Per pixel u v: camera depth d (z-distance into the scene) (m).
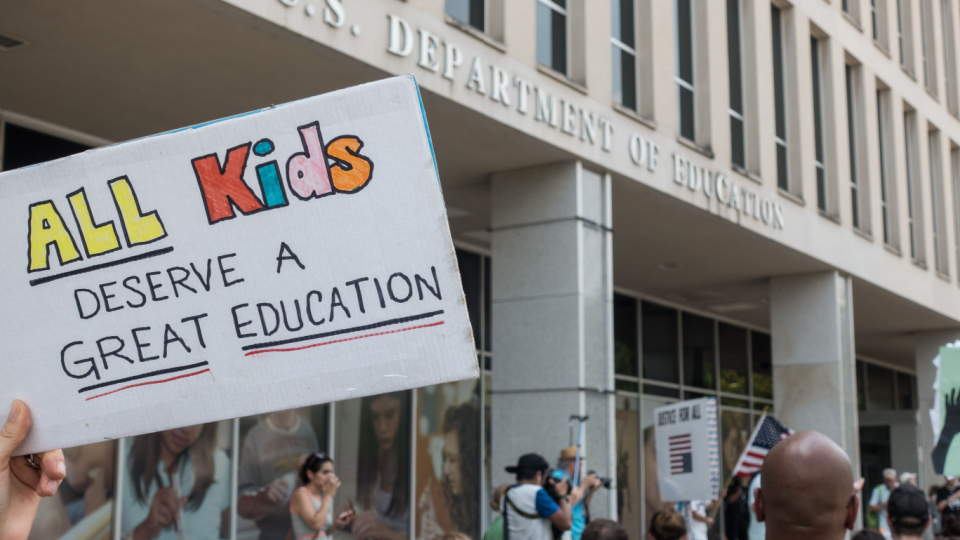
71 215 1.97
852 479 2.09
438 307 1.86
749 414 19.09
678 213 11.48
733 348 18.89
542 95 9.08
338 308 1.89
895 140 17.34
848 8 16.56
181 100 7.95
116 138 8.78
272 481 10.11
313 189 1.91
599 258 9.76
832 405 14.45
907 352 23.64
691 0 12.18
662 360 16.91
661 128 10.79
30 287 1.98
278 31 6.74
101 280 1.96
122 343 1.95
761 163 12.79
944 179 19.45
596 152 9.72
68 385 1.96
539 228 9.70
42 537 8.07
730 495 11.81
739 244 13.05
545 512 6.62
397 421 11.62
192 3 6.27
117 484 8.68
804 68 14.33
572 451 8.33
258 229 1.92
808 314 14.76
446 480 12.11
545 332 9.52
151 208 1.95
